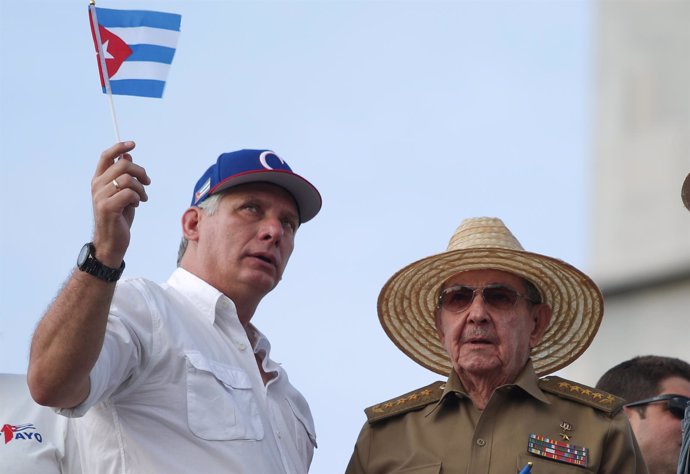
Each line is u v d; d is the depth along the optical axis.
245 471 7.19
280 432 7.60
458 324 7.75
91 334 6.58
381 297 8.16
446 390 7.76
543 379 7.82
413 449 7.68
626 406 8.80
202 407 7.24
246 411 7.40
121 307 7.25
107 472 7.14
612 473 7.49
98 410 7.19
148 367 7.21
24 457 7.50
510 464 7.46
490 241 7.88
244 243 7.91
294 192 8.15
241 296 7.90
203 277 7.94
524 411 7.63
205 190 8.08
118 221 6.58
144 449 7.14
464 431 7.64
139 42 7.72
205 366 7.33
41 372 6.59
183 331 7.43
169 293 7.70
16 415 7.64
